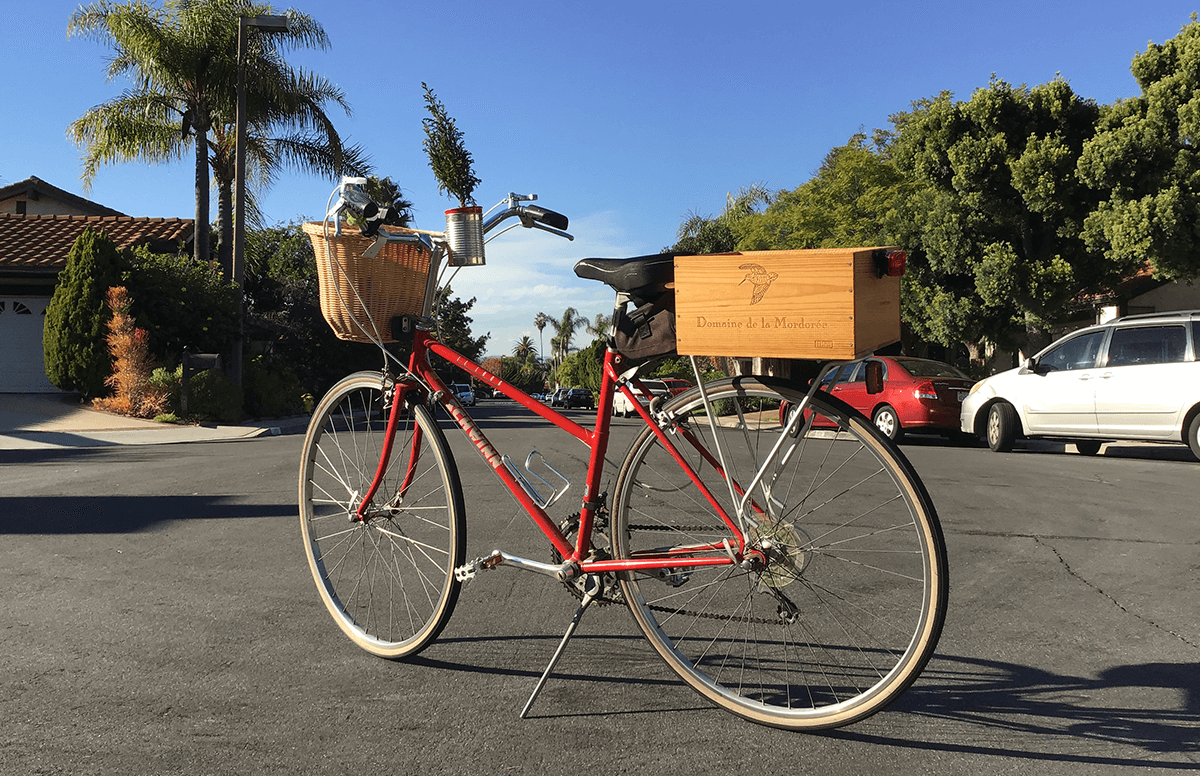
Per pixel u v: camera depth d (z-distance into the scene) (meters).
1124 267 18.59
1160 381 9.13
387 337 2.97
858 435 2.34
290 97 22.95
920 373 12.54
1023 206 19.14
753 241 29.08
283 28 22.03
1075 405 9.88
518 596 3.88
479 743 2.39
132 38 20.98
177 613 3.63
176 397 17.28
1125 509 6.18
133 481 7.85
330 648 3.19
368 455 3.21
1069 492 6.96
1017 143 19.11
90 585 4.09
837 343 2.17
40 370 21.11
